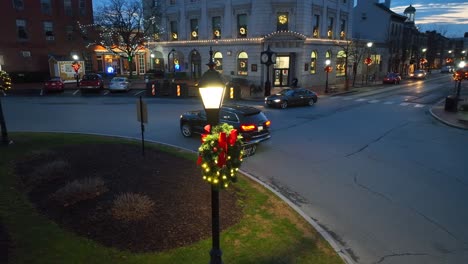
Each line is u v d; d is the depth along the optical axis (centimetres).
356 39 4562
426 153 1271
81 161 1032
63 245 592
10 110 2212
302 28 3519
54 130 1620
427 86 4269
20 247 582
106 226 653
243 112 1248
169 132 1589
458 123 1791
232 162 488
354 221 748
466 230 714
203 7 3888
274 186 944
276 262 572
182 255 573
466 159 1198
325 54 3972
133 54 4153
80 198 750
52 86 3147
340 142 1425
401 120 1947
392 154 1255
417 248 647
